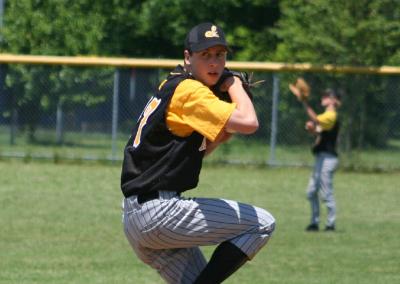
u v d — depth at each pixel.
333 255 29.22
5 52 69.81
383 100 55.28
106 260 27.75
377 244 31.56
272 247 30.69
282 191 45.69
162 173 13.98
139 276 25.12
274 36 70.56
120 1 72.81
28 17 69.94
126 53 73.94
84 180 48.72
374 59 57.97
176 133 13.93
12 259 27.59
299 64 57.12
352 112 55.38
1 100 59.03
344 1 58.38
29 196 42.53
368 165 55.09
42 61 57.56
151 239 14.31
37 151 58.12
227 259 14.16
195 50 13.97
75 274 25.25
